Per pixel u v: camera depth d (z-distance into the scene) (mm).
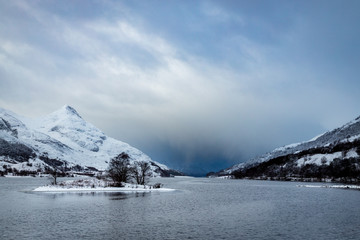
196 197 109188
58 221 55531
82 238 43250
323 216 65750
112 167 146500
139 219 59219
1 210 68250
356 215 67375
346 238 45281
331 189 171875
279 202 95062
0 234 44750
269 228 51938
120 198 95938
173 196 109500
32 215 61750
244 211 73062
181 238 44406
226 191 151000
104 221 56344
